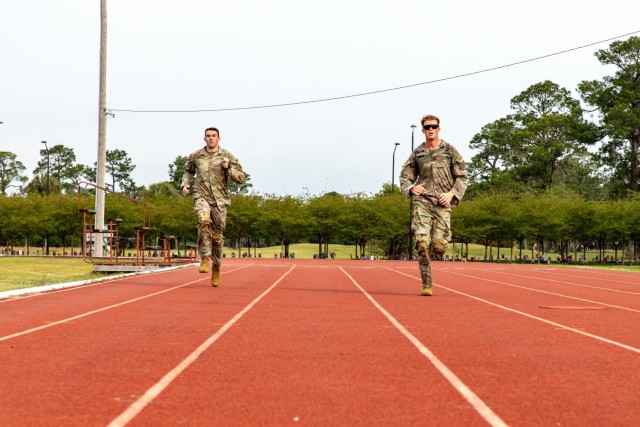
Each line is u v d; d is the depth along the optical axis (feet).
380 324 27.73
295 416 13.21
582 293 49.55
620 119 275.39
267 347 21.70
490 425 12.67
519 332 25.93
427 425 12.64
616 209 222.28
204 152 45.34
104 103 116.06
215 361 19.20
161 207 235.81
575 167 323.57
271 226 221.87
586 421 13.05
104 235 117.29
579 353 21.20
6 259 148.15
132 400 14.48
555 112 320.91
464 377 17.22
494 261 224.74
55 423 12.64
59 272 97.35
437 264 139.64
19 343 22.26
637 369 18.61
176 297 39.65
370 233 216.33
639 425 12.82
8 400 14.44
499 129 327.88
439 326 27.37
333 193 275.80
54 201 237.25
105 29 116.16
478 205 232.73
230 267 92.27
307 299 39.06
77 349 21.13
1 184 393.29
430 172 42.32
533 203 233.55
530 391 15.67
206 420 12.89
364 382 16.47
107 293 42.34
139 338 23.49
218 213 45.70
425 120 42.45
